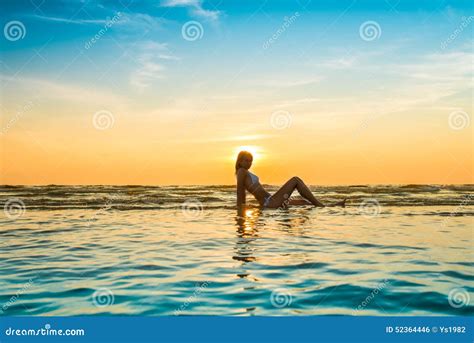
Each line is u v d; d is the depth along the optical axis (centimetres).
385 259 444
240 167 994
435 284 354
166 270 403
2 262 439
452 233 619
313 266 413
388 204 1084
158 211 957
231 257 457
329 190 1753
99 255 473
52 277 380
